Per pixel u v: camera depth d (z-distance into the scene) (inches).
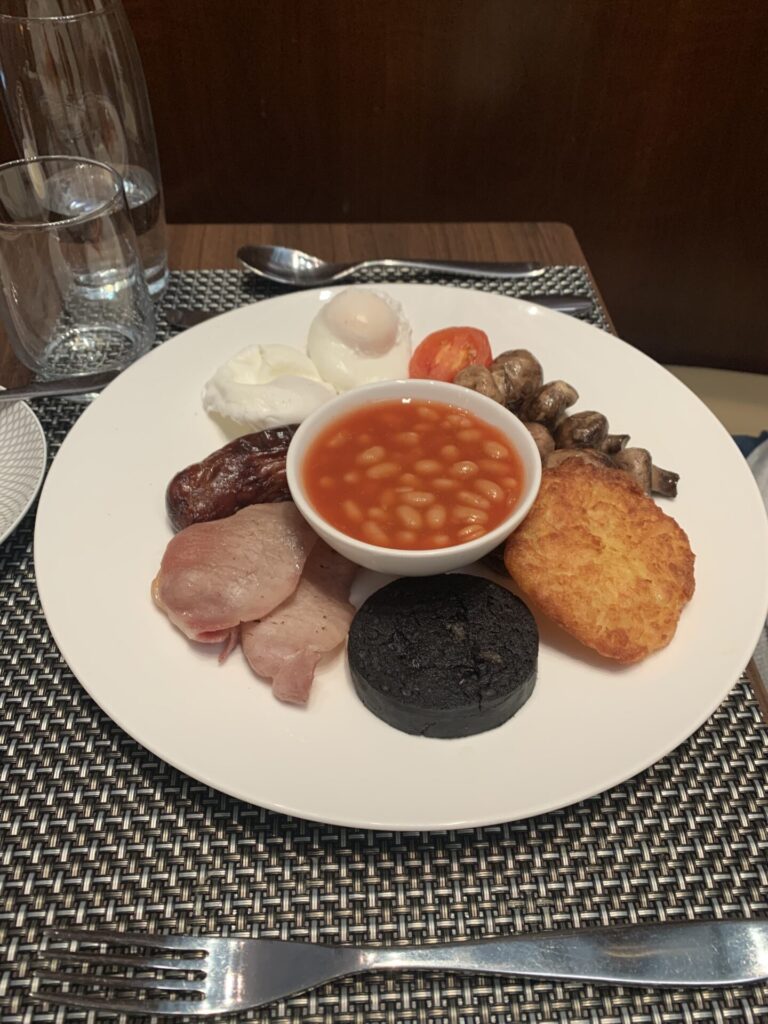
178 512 13.1
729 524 13.1
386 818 9.4
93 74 17.1
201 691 11.0
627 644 11.1
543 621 12.1
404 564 11.5
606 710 10.8
